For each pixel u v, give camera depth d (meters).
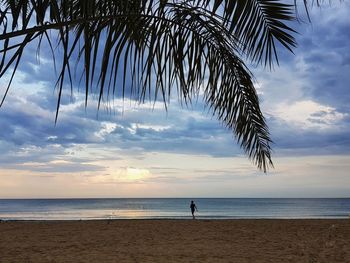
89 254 10.32
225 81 3.05
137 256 9.96
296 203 108.88
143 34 2.34
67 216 48.81
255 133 3.23
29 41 1.92
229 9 2.00
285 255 10.13
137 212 61.69
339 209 71.38
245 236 14.51
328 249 11.08
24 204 104.19
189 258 9.67
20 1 1.92
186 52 2.66
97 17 2.05
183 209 72.44
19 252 10.71
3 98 1.88
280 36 2.48
